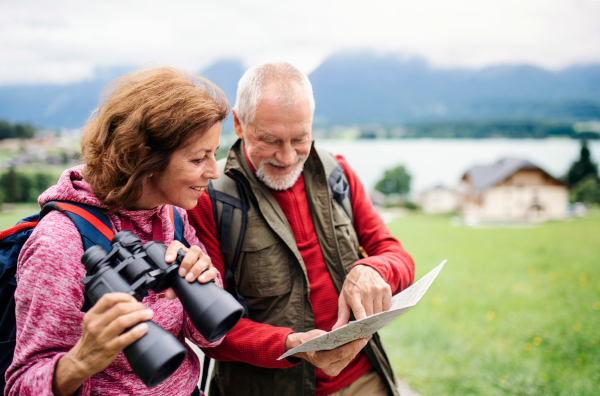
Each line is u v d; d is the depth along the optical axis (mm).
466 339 4352
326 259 1559
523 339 4320
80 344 791
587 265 8938
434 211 40281
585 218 24891
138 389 1014
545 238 14266
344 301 1415
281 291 1462
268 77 1428
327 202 1591
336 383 1528
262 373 1461
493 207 32000
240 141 1608
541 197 32219
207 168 1045
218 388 1575
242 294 1495
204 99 1002
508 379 3344
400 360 3785
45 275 881
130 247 899
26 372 854
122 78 1043
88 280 850
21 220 1063
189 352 1203
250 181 1509
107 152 983
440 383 3322
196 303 859
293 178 1539
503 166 34281
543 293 6512
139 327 766
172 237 1145
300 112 1423
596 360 3646
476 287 7094
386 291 1316
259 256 1459
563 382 3248
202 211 1445
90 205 990
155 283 896
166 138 952
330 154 1744
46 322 876
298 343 1238
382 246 1663
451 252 11727
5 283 994
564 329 4531
